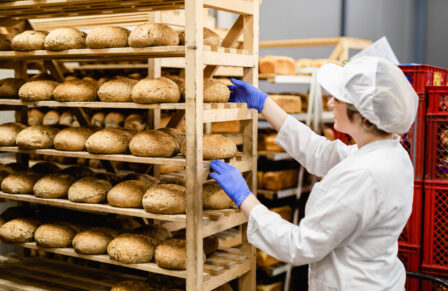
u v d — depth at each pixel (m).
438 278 2.28
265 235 1.87
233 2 2.25
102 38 2.33
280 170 4.01
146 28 2.23
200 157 2.09
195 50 2.01
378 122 1.75
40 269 3.00
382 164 1.75
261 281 3.89
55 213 2.98
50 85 2.62
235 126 3.99
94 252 2.45
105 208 2.39
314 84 3.99
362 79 1.74
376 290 1.81
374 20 7.13
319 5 7.05
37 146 2.64
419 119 2.71
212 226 2.20
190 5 2.00
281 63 4.15
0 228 2.72
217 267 2.27
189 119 2.05
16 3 2.53
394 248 1.91
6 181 2.76
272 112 2.40
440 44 7.01
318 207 1.79
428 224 2.73
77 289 2.75
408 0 7.15
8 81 2.84
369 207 1.72
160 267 2.25
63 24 3.35
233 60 2.27
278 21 7.47
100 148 2.39
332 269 1.85
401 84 1.74
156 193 2.24
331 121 4.46
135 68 3.43
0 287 2.81
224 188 2.00
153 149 2.28
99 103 2.40
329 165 2.34
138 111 3.12
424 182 2.72
